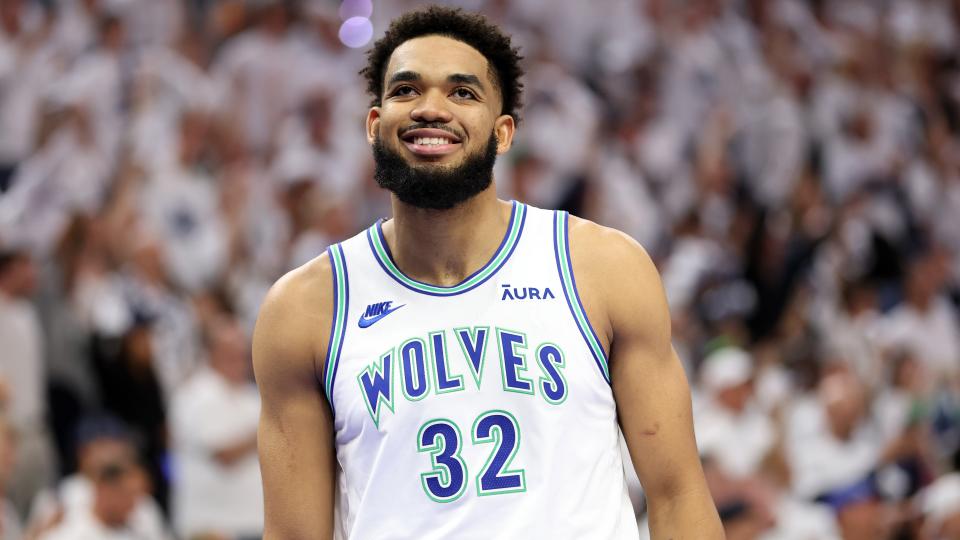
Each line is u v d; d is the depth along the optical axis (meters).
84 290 22.17
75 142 27.70
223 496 19.20
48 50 30.70
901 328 28.64
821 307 27.77
